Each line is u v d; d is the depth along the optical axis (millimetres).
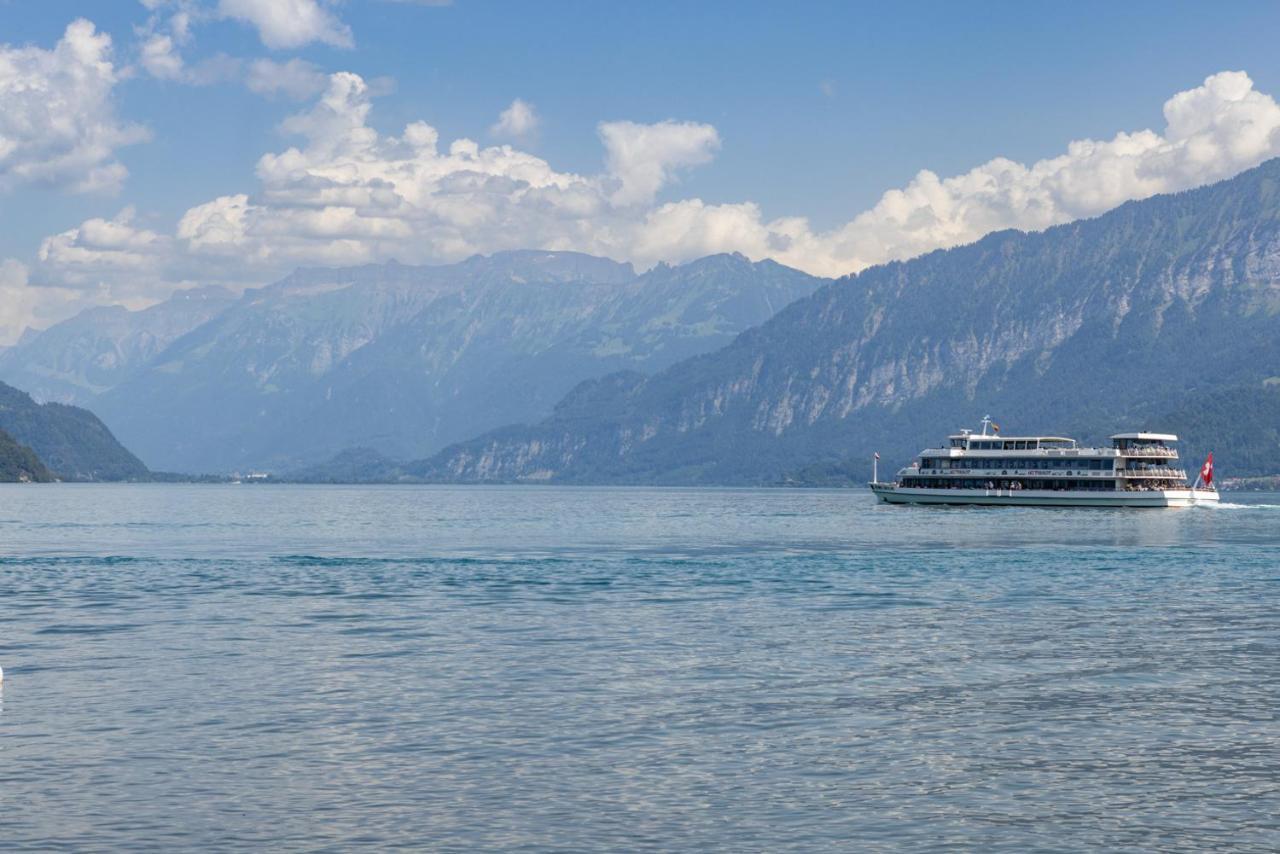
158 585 121812
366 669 72125
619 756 52375
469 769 50438
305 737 55375
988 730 56812
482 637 85250
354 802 46281
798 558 157875
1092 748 53781
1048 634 86812
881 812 45375
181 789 47719
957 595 113125
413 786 48188
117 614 98438
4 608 102438
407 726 57469
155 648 80312
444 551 172000
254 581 126062
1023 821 44469
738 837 42844
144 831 43219
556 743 54438
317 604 105625
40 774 49500
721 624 92188
